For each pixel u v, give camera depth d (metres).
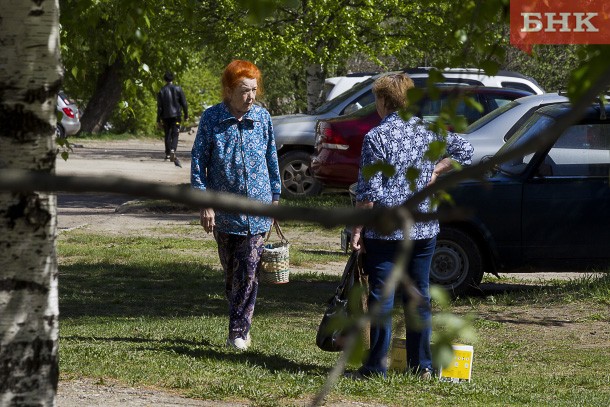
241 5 6.82
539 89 45.22
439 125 7.16
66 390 13.19
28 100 7.52
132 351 16.20
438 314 4.10
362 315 3.58
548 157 24.03
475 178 3.16
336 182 40.41
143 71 19.00
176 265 29.00
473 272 23.97
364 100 44.09
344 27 57.00
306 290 25.69
